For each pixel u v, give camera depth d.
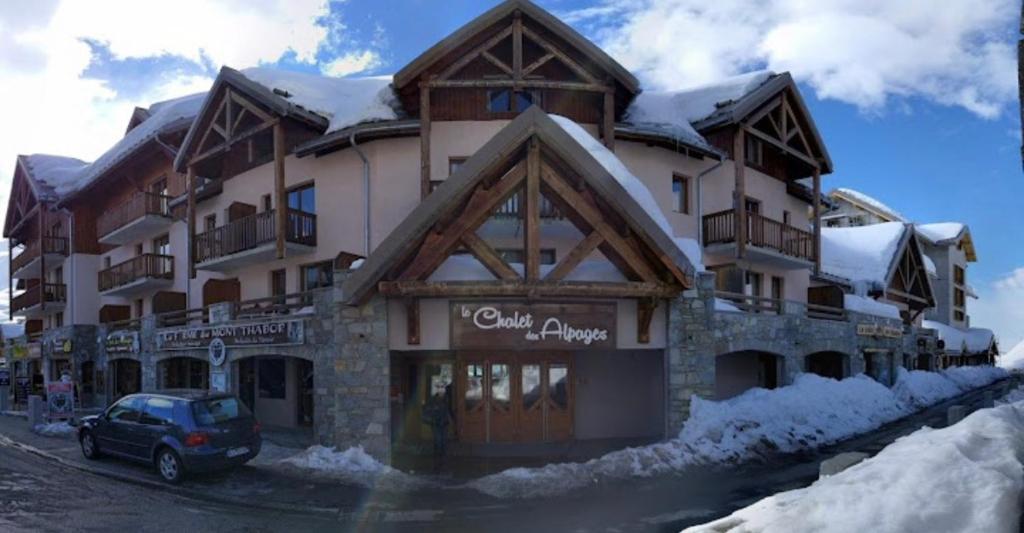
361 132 18.38
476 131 18.94
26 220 38.31
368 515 10.15
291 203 21.52
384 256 12.85
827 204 28.39
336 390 13.58
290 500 10.88
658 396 17.66
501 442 16.56
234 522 9.85
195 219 24.12
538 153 13.08
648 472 12.51
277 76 21.12
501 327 13.52
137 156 29.00
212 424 12.45
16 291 48.53
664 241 13.35
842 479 5.37
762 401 16.44
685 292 14.86
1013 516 4.31
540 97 19.72
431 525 9.64
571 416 17.08
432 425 13.68
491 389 16.80
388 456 13.35
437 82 17.83
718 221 21.33
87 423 14.55
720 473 12.73
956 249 54.28
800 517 4.77
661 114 20.91
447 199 12.66
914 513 4.40
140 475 12.88
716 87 22.42
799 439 15.41
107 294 30.75
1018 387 32.81
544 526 9.45
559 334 13.70
